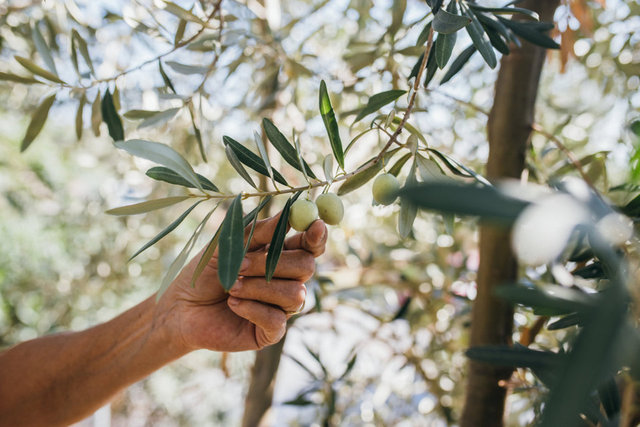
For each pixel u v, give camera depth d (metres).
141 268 1.91
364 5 0.94
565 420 0.15
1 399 0.64
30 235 2.46
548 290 0.22
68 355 0.63
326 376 0.93
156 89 0.76
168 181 0.38
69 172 2.55
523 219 0.15
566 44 0.77
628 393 0.29
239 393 2.30
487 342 0.57
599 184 0.62
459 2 0.41
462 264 1.03
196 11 0.61
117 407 2.86
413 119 0.72
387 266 1.08
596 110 1.06
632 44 0.96
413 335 1.11
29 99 1.33
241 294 0.45
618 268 0.17
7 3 0.88
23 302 2.58
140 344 0.60
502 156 0.57
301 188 0.36
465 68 1.07
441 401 1.03
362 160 0.87
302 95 0.96
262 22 0.82
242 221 0.32
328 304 1.10
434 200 0.16
